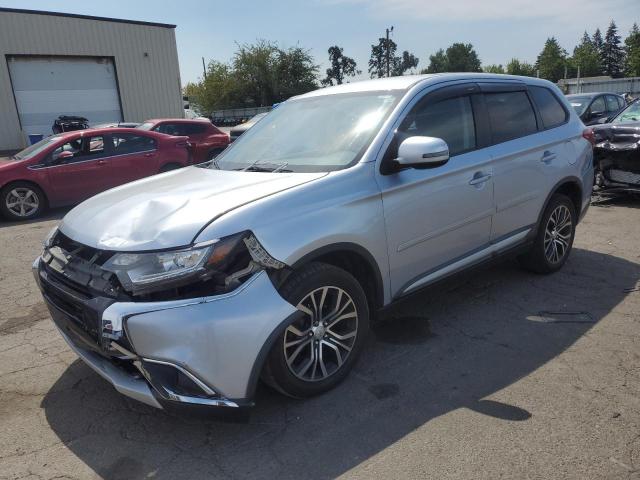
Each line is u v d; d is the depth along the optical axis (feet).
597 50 394.73
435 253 12.20
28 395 10.78
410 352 11.96
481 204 13.06
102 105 76.84
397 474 8.09
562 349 11.80
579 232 21.70
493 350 11.90
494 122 13.82
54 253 10.00
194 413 8.34
